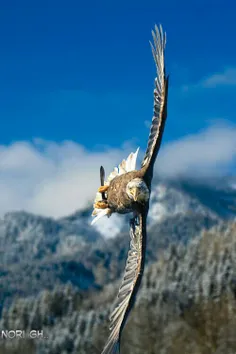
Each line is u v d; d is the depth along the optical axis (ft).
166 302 231.09
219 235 424.46
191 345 202.80
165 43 34.40
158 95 35.24
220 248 386.32
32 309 359.87
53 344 261.24
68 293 386.11
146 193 34.63
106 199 36.76
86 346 260.62
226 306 213.25
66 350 261.44
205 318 209.87
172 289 252.42
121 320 32.22
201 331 205.87
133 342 212.02
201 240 432.25
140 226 34.58
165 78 34.88
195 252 398.21
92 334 262.88
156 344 209.67
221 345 195.62
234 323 199.93
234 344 194.18
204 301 226.79
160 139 35.27
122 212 35.94
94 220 36.63
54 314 367.04
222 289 237.45
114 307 32.96
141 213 34.94
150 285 369.30
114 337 31.60
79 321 285.64
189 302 236.43
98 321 276.00
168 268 384.68
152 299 233.76
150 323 215.31
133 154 38.04
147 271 386.73
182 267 374.43
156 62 34.94
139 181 34.76
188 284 270.46
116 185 36.24
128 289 33.27
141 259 33.83
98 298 406.82
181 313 219.82
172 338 205.87
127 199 35.09
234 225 433.89
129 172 36.42
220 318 206.59
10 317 352.90
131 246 34.63
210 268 299.99
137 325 215.51
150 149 35.60
